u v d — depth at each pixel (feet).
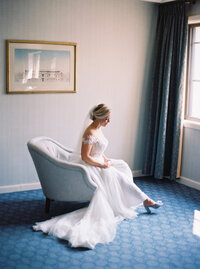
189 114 16.44
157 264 9.32
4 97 13.85
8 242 10.27
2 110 13.91
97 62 15.55
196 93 16.15
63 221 11.05
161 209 13.10
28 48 13.91
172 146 16.35
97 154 12.44
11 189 14.58
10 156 14.39
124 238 10.73
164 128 16.15
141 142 17.30
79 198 11.89
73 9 14.61
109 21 15.49
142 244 10.39
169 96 16.22
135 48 16.33
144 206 12.55
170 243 10.49
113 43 15.76
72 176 11.47
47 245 10.16
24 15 13.70
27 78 14.08
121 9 15.67
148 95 17.04
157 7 16.44
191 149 15.93
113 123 16.46
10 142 14.29
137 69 16.56
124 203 12.32
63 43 14.51
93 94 15.72
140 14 16.15
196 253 9.96
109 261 9.40
